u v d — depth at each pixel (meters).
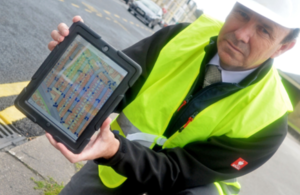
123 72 0.76
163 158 0.94
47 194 1.53
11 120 1.82
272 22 0.88
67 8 5.47
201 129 1.03
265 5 0.90
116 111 1.26
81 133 0.75
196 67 1.09
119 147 0.82
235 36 0.92
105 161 0.83
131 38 7.47
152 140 1.07
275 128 1.01
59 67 0.77
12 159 1.56
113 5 11.31
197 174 0.96
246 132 1.00
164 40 1.20
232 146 0.98
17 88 2.17
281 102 1.08
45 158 1.74
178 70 1.12
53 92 0.77
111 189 1.16
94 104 0.76
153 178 0.93
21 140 1.74
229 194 1.18
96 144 0.76
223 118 1.03
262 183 4.57
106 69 0.77
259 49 0.92
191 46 1.15
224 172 0.98
